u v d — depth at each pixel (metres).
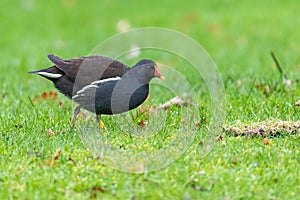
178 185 8.91
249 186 8.93
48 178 9.14
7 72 18.50
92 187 8.89
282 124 11.12
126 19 27.53
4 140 10.80
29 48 22.47
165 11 28.83
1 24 27.45
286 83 14.63
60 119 12.04
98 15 28.75
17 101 14.12
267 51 21.45
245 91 14.42
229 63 19.02
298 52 20.97
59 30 26.30
